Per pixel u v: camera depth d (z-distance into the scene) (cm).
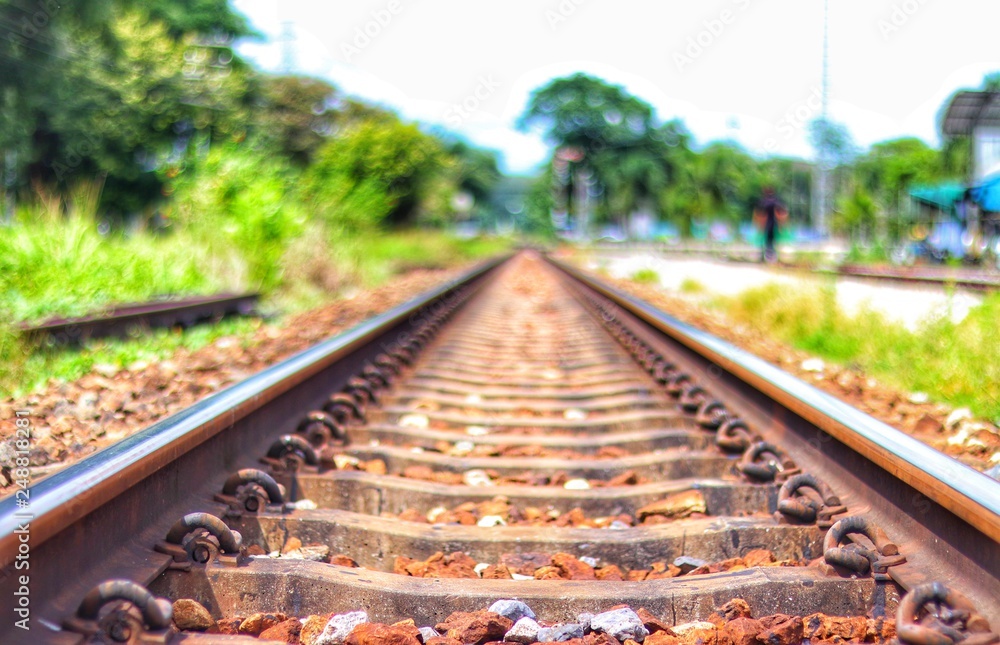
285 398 454
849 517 274
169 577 253
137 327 877
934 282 1207
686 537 318
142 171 2766
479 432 526
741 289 1311
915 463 272
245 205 1367
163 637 201
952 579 248
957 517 253
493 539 316
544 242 9862
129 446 271
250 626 242
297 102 4369
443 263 2981
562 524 356
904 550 274
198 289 1193
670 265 2419
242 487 324
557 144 10612
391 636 225
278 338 893
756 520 325
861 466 329
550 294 1655
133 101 2630
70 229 998
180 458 306
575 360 788
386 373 645
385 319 744
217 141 2856
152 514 278
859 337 902
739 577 266
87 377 639
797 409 388
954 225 2233
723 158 6844
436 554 306
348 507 369
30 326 689
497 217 14912
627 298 1055
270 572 255
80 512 219
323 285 1486
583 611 255
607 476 422
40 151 2545
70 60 2514
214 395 373
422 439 480
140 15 2955
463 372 720
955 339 721
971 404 616
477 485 394
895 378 749
